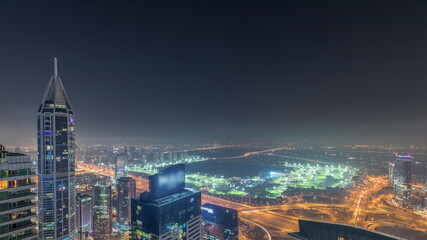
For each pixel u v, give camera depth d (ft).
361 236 369.09
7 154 351.05
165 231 503.61
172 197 552.82
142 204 519.60
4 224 326.24
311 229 412.36
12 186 336.90
